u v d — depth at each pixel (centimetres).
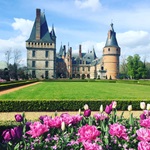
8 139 396
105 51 11319
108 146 450
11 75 9131
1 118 1385
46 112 1606
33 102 1639
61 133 511
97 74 12912
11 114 1530
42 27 10475
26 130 534
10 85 3556
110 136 479
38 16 10312
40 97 2130
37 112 1602
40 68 10288
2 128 807
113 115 636
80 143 447
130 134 532
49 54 10331
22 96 2219
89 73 13738
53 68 10356
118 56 11344
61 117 501
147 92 2928
